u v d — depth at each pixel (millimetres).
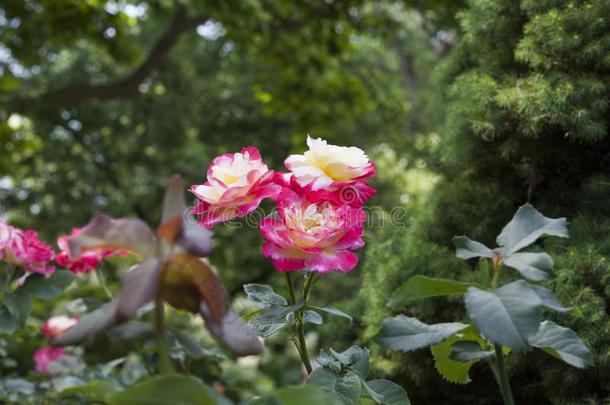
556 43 2105
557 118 2035
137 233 954
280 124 11828
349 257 1244
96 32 7105
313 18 7453
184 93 11859
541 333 1207
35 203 11727
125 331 1016
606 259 1888
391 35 8312
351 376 1295
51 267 2010
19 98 7238
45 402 2695
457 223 2375
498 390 2188
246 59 11453
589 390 1878
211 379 3164
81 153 12172
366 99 7973
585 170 2314
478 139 2318
